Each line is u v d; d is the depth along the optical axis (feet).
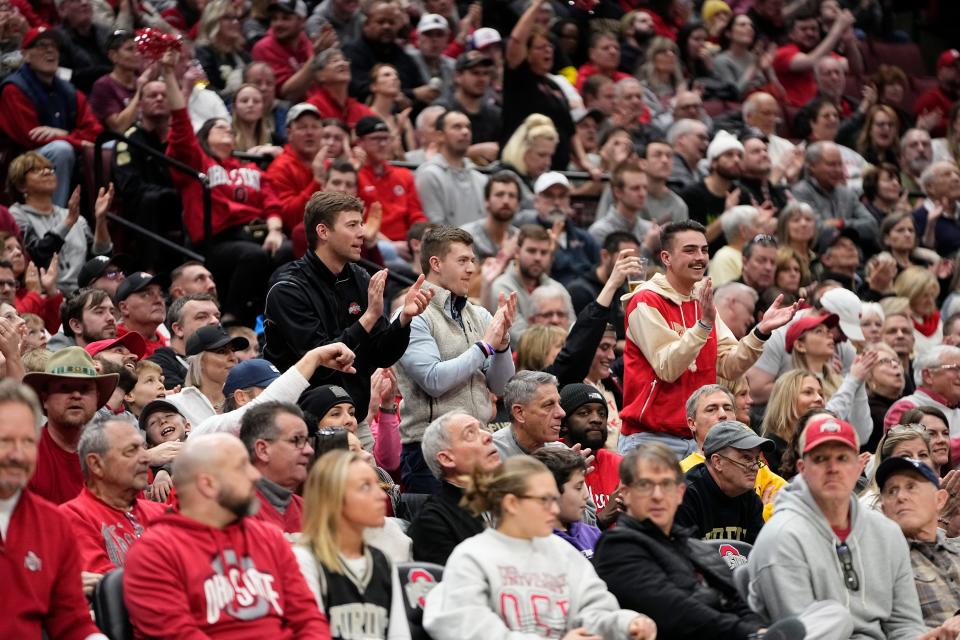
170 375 94.99
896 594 72.38
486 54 147.74
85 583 65.00
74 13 137.28
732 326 112.27
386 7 146.92
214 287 109.91
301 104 122.52
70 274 113.39
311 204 82.99
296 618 61.36
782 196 142.82
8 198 119.96
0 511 59.06
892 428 86.43
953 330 126.62
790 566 70.03
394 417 84.74
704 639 66.08
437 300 87.56
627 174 129.18
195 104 132.57
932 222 149.48
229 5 142.41
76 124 126.72
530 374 81.92
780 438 95.61
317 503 63.31
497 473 65.57
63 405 73.36
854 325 115.34
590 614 64.54
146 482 69.41
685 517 80.64
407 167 130.31
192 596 59.82
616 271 93.45
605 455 87.20
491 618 62.90
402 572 67.51
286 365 82.53
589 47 159.12
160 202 119.85
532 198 131.44
